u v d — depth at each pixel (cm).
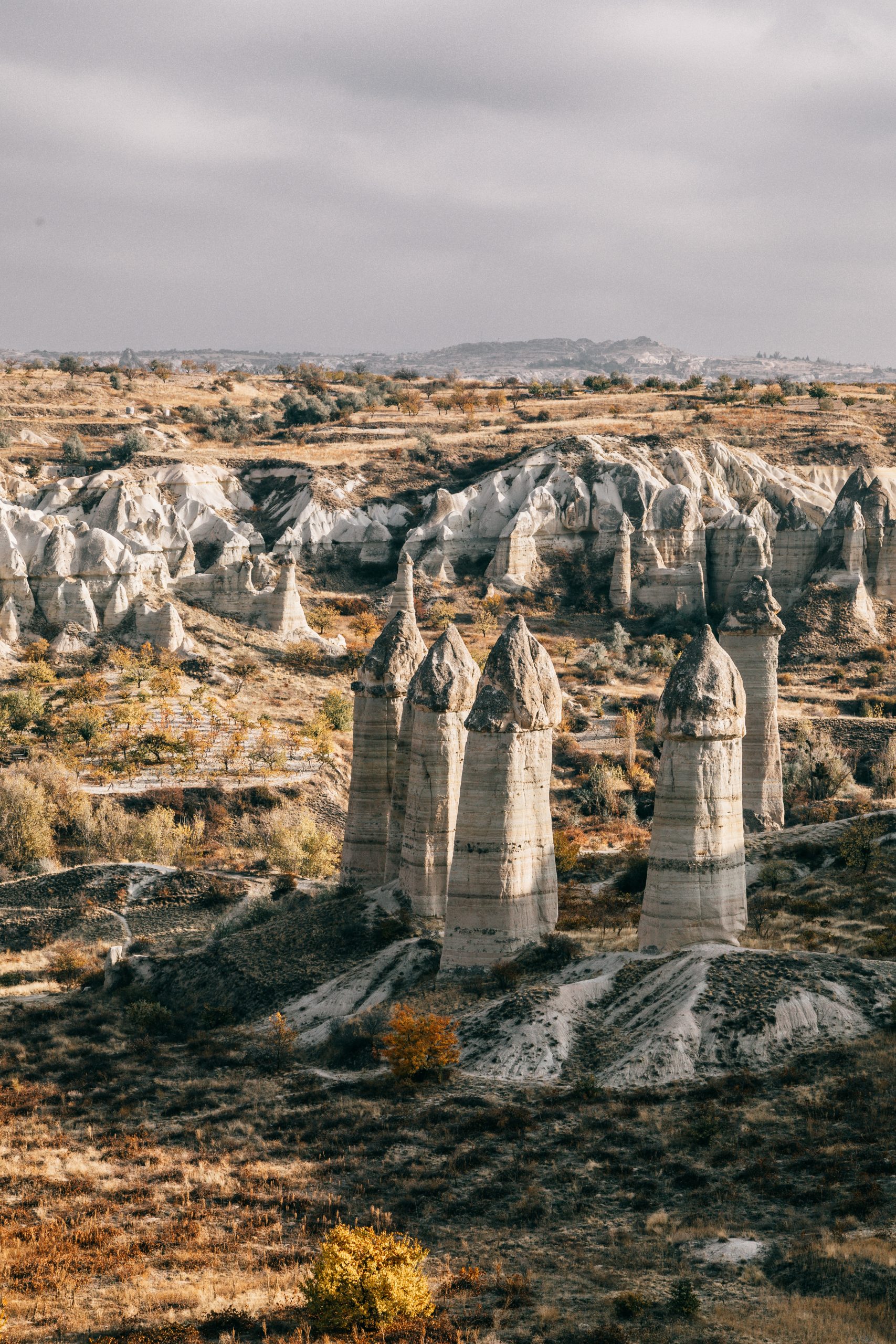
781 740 10362
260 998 4991
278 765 9856
